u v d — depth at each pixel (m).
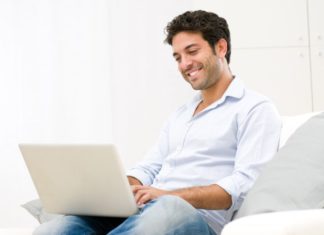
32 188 4.59
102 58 4.70
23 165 4.61
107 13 4.70
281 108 4.23
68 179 2.13
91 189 2.09
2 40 4.63
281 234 1.48
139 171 2.81
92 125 4.68
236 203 2.29
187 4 4.68
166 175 2.58
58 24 4.68
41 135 4.64
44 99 4.66
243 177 2.31
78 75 4.69
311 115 2.45
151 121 4.70
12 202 4.59
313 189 1.98
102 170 2.01
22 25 4.65
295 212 1.64
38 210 2.60
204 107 2.72
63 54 4.68
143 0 4.71
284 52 4.23
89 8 4.69
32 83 4.66
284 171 2.08
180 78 4.70
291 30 4.23
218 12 4.26
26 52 4.65
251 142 2.41
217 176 2.47
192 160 2.54
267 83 4.23
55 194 2.23
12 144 4.62
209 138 2.53
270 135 2.43
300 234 1.54
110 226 2.30
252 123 2.45
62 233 2.14
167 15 4.70
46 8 4.67
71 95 4.68
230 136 2.51
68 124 4.67
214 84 2.70
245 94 2.58
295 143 2.20
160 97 4.70
